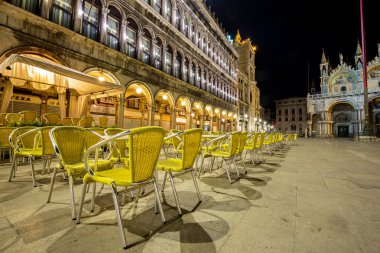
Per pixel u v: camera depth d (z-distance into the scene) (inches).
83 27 426.0
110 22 495.5
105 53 452.1
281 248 72.5
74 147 111.9
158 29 641.0
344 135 1920.5
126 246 72.8
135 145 81.8
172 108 701.9
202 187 149.2
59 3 385.4
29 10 336.2
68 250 70.7
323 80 1984.5
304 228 87.0
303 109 2586.1
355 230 85.2
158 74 625.9
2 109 309.0
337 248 72.4
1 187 139.3
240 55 1755.7
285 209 107.6
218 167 229.1
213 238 79.2
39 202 114.1
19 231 82.9
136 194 131.3
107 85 321.4
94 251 70.5
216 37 1145.4
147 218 96.8
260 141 260.4
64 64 368.2
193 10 895.1
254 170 214.7
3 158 240.2
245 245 74.3
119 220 74.8
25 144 171.9
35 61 234.2
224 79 1219.2
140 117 776.3
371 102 1759.4
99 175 88.8
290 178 177.8
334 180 170.2
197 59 896.3
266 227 88.0
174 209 107.9
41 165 213.5
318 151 436.8
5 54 297.0
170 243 75.7
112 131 159.8
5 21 298.4
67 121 318.3
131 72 521.7
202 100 912.9
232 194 132.9
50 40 349.7
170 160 136.4
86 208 108.0
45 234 81.0
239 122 1482.5
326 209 107.6
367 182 163.6
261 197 126.8
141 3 561.9
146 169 88.2
